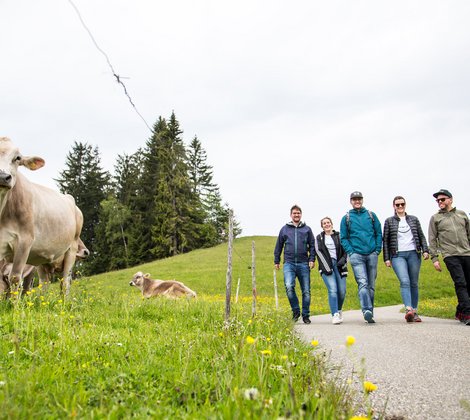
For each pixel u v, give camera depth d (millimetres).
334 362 4348
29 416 2244
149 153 62562
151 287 15805
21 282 7777
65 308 7090
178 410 2572
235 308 8211
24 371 3072
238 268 34531
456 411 2879
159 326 5922
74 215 10547
